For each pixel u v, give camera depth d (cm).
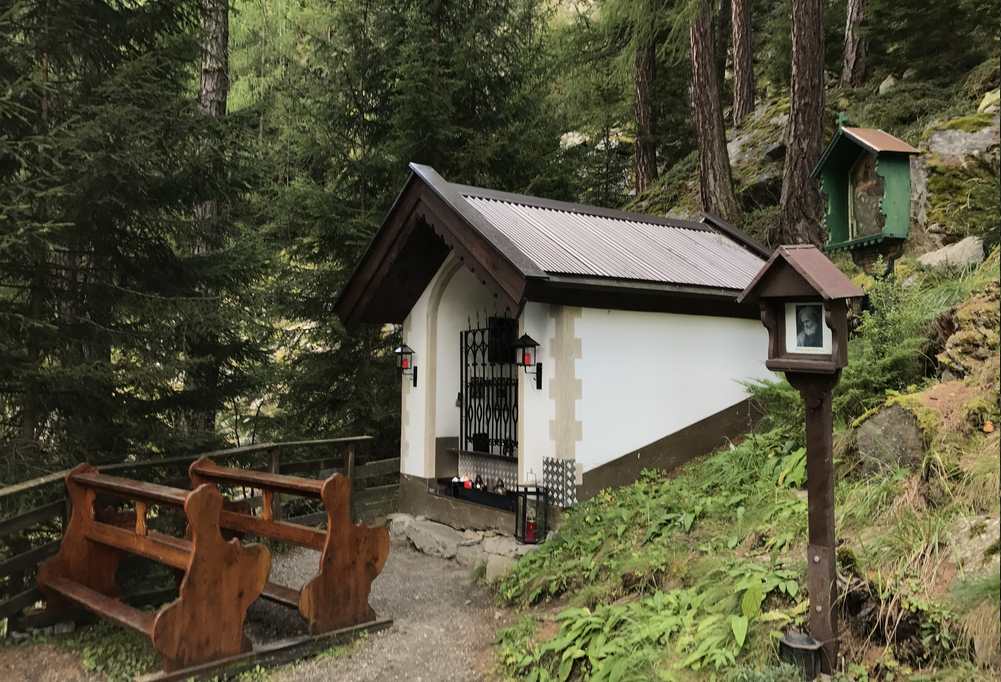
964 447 407
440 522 787
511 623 529
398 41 1055
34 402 613
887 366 536
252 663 461
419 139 1027
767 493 534
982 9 1188
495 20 1104
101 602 485
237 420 987
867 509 423
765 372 789
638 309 691
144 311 659
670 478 678
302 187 963
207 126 664
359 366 1018
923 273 658
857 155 716
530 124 1148
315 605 500
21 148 564
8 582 593
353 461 859
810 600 354
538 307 668
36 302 615
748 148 1413
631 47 1433
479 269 646
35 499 595
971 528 353
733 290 721
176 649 433
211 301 687
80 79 651
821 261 359
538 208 777
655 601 441
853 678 334
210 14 757
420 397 827
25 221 538
